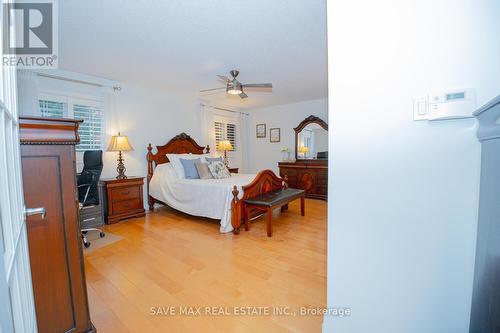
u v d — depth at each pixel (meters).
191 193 3.53
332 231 1.11
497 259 0.71
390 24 0.95
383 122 0.98
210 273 2.08
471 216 0.87
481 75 0.83
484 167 0.81
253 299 1.72
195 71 3.49
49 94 3.28
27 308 0.75
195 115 5.18
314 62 3.20
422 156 0.93
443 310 0.93
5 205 0.55
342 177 1.07
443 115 0.87
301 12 2.04
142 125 4.28
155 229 3.28
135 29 2.28
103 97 3.77
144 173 4.32
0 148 0.54
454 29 0.86
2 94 0.57
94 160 3.06
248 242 2.79
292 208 4.45
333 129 1.07
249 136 6.64
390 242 1.00
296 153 5.78
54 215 1.18
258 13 2.05
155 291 1.82
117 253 2.51
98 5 1.89
